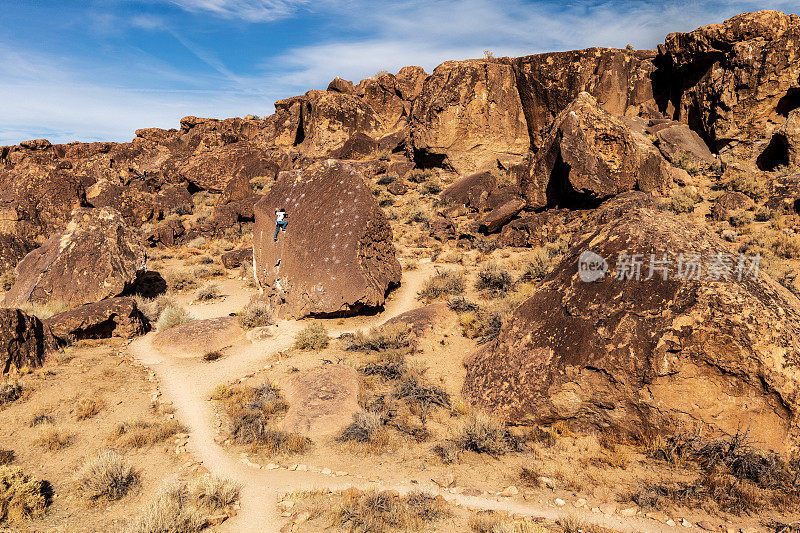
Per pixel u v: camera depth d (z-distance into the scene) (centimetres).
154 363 1377
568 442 891
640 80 4084
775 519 627
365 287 1717
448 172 4247
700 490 691
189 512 640
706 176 3164
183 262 2864
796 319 838
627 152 2681
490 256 2523
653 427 855
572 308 1013
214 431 965
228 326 1597
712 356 809
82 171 5444
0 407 1046
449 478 756
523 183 2938
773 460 745
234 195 4084
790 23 3203
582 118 2652
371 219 1909
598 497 699
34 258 2150
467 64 4141
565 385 921
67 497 720
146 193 4156
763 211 2472
